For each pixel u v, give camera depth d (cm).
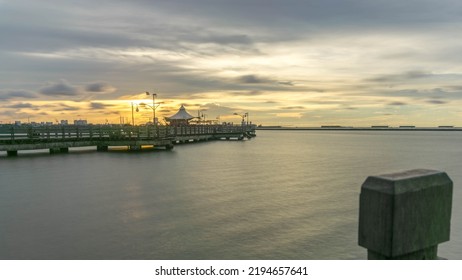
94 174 2067
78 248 852
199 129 6931
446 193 156
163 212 1202
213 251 845
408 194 144
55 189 1591
